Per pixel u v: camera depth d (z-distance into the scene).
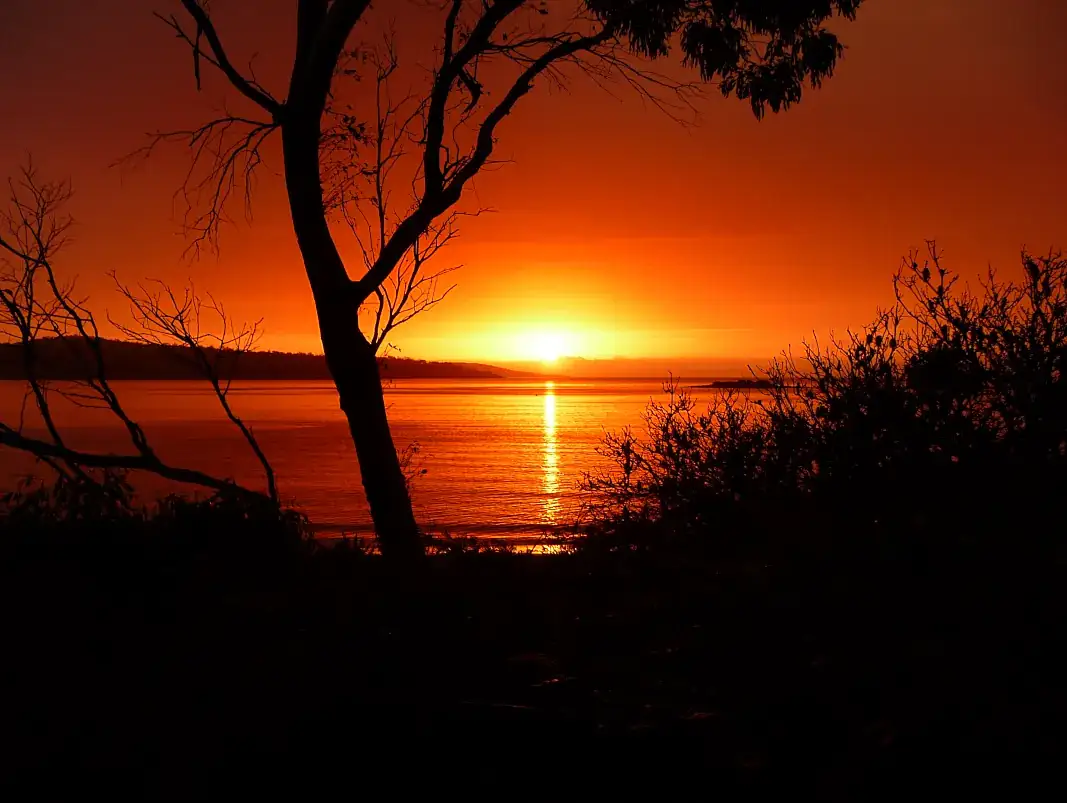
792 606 4.58
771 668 3.99
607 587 6.04
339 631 5.02
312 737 3.63
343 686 4.16
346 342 7.77
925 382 4.84
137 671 4.40
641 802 3.08
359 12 6.98
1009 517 4.24
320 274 7.75
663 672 4.19
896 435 4.90
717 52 7.74
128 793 3.28
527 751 3.42
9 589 5.60
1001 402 4.75
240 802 3.21
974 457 4.61
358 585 6.05
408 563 6.54
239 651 4.67
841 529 4.88
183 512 7.07
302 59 7.62
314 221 7.73
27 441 7.51
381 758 3.45
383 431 7.91
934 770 2.97
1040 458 4.43
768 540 5.60
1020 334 4.75
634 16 7.41
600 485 7.59
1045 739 2.98
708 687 3.94
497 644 4.81
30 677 4.34
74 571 6.02
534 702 3.90
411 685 4.18
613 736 3.42
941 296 5.23
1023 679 3.33
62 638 4.87
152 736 3.69
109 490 7.37
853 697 3.57
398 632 5.03
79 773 3.41
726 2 7.49
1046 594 3.72
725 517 6.37
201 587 5.87
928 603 4.08
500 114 7.68
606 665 4.35
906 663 3.65
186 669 4.41
